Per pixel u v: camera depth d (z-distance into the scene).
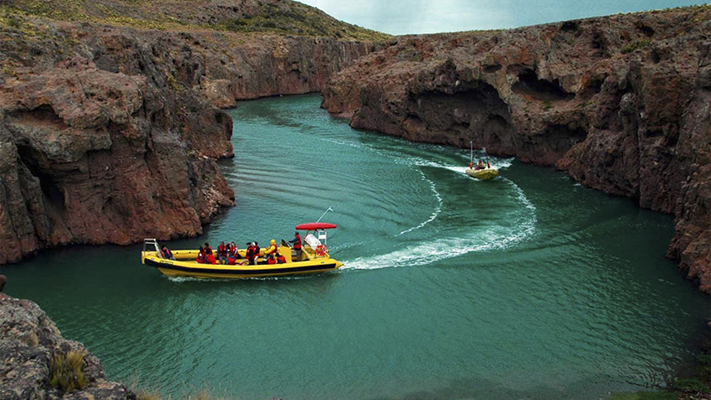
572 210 41.00
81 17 93.88
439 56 83.06
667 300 26.72
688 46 38.94
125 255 32.09
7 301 10.92
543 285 28.58
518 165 57.91
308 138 73.19
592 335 23.75
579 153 50.62
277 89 137.50
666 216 39.03
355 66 100.12
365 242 34.53
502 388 20.05
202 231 36.00
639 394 19.45
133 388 15.19
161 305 26.64
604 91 46.72
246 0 171.50
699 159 29.50
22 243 30.64
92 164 32.34
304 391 19.94
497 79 60.25
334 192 45.75
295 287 28.66
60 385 9.37
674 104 37.72
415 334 24.00
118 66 45.41
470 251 33.12
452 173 53.34
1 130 29.30
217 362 21.88
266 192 45.56
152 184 34.28
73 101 31.44
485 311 26.02
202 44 122.19
